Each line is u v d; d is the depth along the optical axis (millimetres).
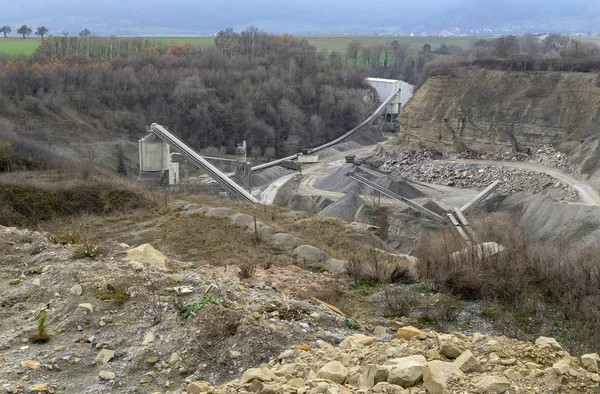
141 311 11523
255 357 9984
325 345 10555
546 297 19062
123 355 10102
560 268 20609
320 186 82625
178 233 28922
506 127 93750
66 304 11836
